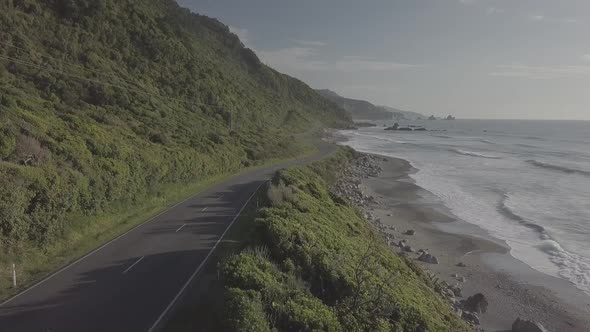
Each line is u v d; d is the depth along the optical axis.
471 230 34.09
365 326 12.38
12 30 46.56
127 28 65.06
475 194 47.94
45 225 18.53
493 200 44.81
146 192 29.03
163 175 31.59
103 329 11.76
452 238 31.89
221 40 146.75
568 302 21.80
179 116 53.53
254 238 16.95
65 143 24.53
